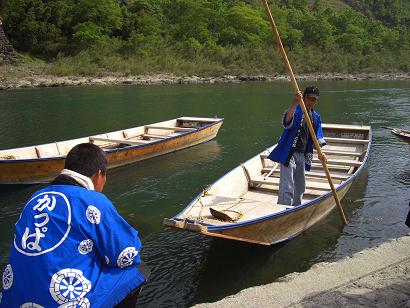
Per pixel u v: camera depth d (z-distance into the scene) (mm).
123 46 43156
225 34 51562
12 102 22062
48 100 22922
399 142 12539
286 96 25797
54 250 2088
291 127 5711
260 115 18188
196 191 8531
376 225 6688
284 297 3553
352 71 52469
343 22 65062
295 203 6098
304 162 5941
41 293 2051
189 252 5809
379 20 99312
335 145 10219
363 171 9602
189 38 47938
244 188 7051
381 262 4121
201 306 3494
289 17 62969
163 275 5270
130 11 52406
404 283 3652
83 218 2150
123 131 11477
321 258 5672
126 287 2348
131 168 10062
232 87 32562
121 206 7730
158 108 20250
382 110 19672
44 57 42094
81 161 2344
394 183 8766
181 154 11383
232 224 4785
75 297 2096
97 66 38156
